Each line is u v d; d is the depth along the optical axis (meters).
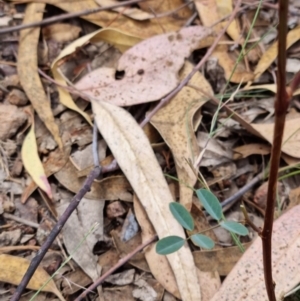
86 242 0.39
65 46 0.51
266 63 0.49
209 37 0.50
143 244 0.38
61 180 0.42
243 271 0.35
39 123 0.46
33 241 0.40
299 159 0.43
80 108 0.47
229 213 0.42
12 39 0.50
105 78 0.46
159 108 0.45
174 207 0.33
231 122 0.46
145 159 0.41
